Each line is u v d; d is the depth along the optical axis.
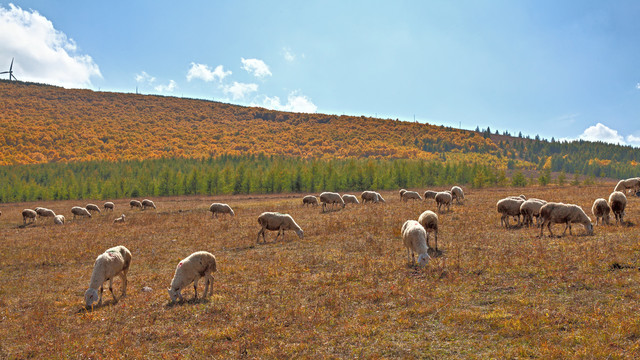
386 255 15.57
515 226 19.78
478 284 10.99
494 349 7.27
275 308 10.68
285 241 20.78
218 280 14.06
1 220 44.09
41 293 14.50
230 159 193.12
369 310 9.85
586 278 10.41
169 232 27.44
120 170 152.50
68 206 71.19
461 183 114.75
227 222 30.03
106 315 11.26
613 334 7.21
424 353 7.40
